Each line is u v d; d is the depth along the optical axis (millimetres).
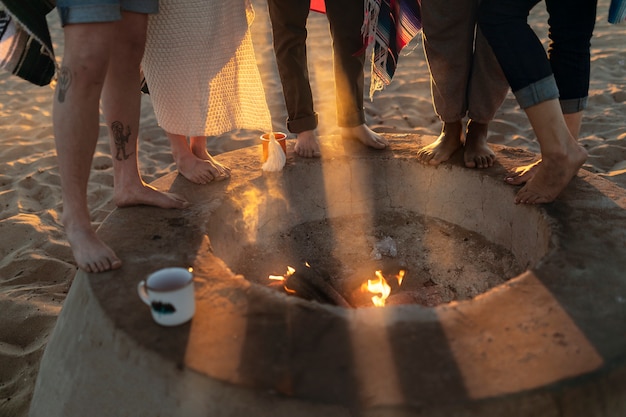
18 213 3432
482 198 2482
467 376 1433
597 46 5910
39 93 5520
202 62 2393
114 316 1655
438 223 2670
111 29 1877
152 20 2285
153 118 4859
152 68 2363
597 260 1854
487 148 2584
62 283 2814
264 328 1601
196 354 1516
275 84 5367
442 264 2566
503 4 2045
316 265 2613
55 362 1831
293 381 1431
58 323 1948
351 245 2691
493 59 2391
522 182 2359
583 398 1416
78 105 1894
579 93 2307
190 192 2381
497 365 1464
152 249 1980
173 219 2172
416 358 1490
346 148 2777
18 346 2426
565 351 1502
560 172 2119
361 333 1577
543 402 1384
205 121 2467
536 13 7016
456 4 2301
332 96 5051
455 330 1581
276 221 2627
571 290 1723
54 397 1784
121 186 2248
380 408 1361
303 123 2695
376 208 2768
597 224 2043
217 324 1619
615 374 1454
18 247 3098
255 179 2508
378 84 2771
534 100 2047
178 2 2279
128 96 2178
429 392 1391
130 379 1560
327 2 2641
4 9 1926
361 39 2670
